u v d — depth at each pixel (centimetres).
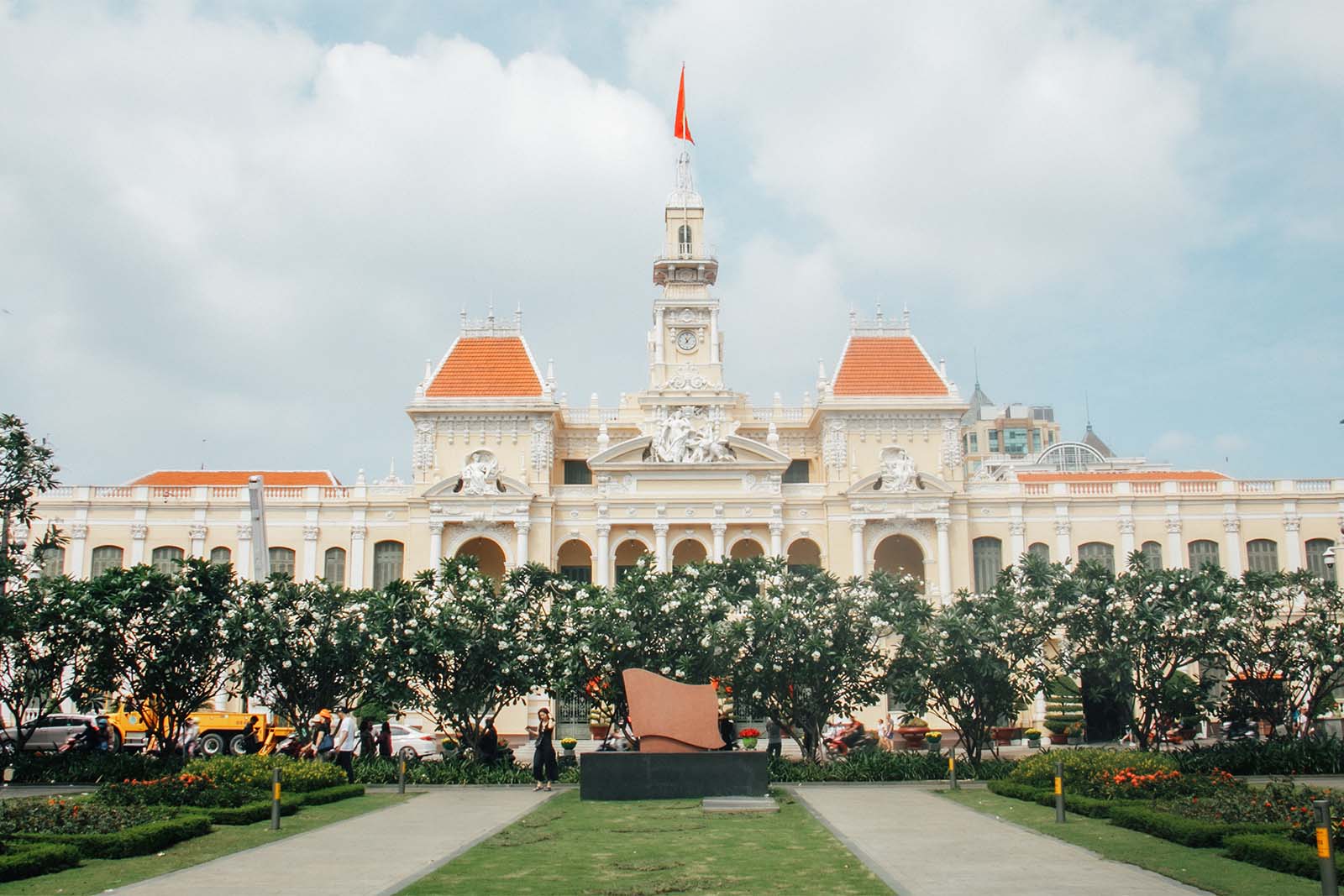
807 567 5725
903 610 5388
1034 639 5428
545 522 8794
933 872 2447
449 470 8975
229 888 2320
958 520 8900
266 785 3866
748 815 3488
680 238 9900
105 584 5162
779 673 5203
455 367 9275
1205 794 3478
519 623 5334
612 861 2597
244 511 8881
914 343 9481
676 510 8788
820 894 2180
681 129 10256
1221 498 8962
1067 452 14350
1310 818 2608
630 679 4162
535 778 4628
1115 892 2219
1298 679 5691
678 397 9325
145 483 9481
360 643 5341
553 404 8962
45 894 2245
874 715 8212
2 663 5697
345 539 8919
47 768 4850
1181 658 5531
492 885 2292
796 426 9619
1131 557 5672
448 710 5250
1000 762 5034
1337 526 8900
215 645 5303
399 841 3019
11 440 4719
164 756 5206
